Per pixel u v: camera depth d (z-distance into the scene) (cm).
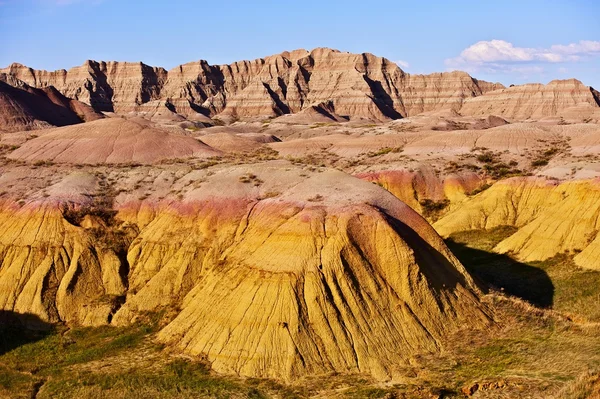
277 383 4366
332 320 4678
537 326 5016
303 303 4753
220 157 9069
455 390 4144
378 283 4956
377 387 4241
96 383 4488
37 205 6500
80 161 8650
